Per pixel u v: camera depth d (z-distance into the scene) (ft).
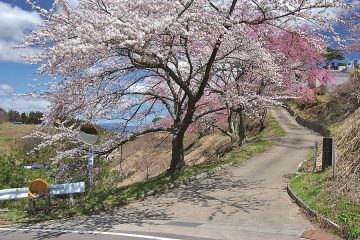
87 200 42.91
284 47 71.92
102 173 54.65
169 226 31.27
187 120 54.08
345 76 140.05
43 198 41.11
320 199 34.14
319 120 112.88
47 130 52.44
